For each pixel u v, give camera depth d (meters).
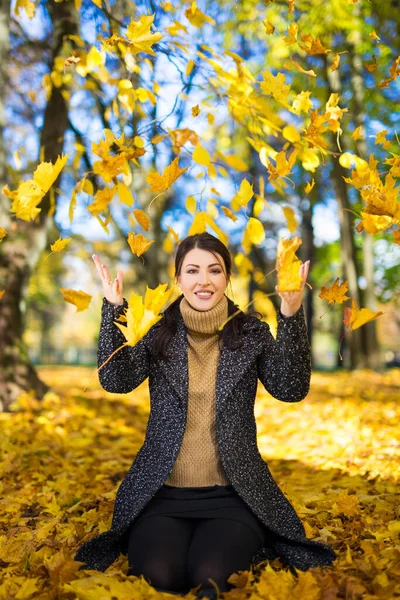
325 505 3.58
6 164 7.81
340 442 5.61
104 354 2.57
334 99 2.66
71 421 6.87
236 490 2.46
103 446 5.90
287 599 2.15
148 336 2.74
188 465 2.54
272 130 3.02
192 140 2.88
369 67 3.09
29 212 2.58
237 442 2.54
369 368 16.02
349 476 4.35
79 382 12.50
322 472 4.57
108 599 2.15
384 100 11.99
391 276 22.94
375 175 2.53
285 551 2.53
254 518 2.48
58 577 2.36
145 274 13.04
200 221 3.10
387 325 43.25
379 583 2.30
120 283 2.60
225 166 3.11
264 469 2.62
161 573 2.26
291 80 11.12
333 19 9.58
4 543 3.03
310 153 2.80
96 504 3.74
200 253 2.65
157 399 2.66
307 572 2.22
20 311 7.98
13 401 7.56
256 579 2.43
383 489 3.89
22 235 7.98
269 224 14.62
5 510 3.67
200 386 2.61
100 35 3.12
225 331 2.66
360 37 10.31
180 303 2.75
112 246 15.57
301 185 15.07
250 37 10.09
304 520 3.26
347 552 2.56
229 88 2.85
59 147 7.79
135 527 2.47
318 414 7.72
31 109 10.00
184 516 2.46
